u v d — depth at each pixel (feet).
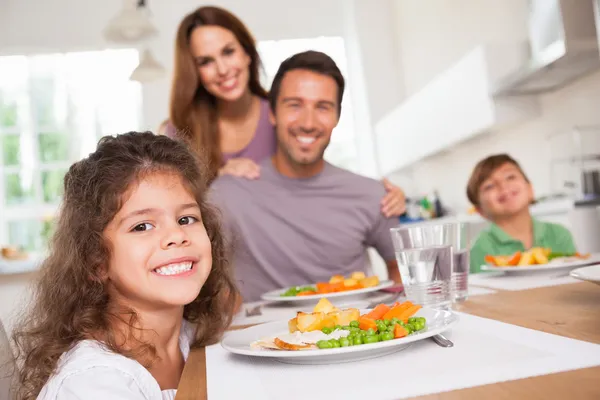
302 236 5.96
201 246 2.60
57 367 2.34
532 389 1.41
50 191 18.10
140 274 2.47
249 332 2.58
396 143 15.37
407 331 2.04
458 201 14.48
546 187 10.25
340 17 18.43
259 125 6.81
